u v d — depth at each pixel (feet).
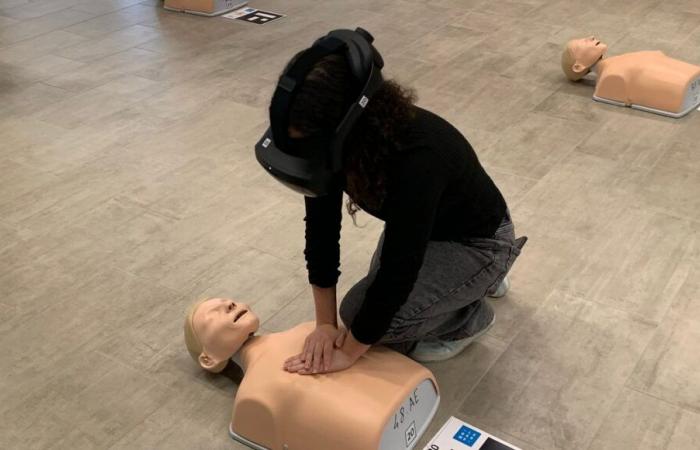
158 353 6.14
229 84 11.20
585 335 6.31
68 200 8.29
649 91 10.26
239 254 7.39
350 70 3.92
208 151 9.34
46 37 13.03
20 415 5.56
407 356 5.99
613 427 5.43
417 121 4.42
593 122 10.09
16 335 6.33
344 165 4.22
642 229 7.75
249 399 5.11
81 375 5.92
